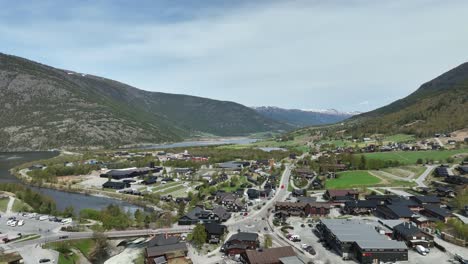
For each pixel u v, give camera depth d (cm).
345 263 11844
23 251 12475
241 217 17362
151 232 14525
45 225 15500
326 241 13875
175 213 18462
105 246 13662
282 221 16475
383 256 11794
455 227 14275
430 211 16662
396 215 16088
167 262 11906
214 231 13850
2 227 15150
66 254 12644
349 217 17250
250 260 11350
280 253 11781
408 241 13088
